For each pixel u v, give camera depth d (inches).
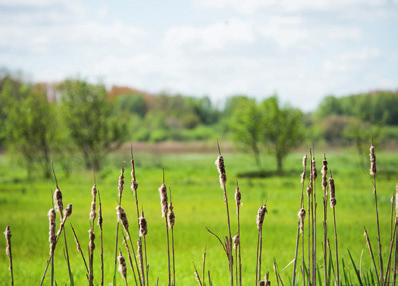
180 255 497.0
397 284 143.6
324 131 4170.8
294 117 2091.5
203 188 1314.0
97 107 1951.3
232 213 852.0
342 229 634.2
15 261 483.8
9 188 1347.2
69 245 554.3
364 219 749.3
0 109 1975.9
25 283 378.6
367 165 2191.2
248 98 2182.6
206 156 3700.8
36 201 1039.0
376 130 2215.8
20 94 2135.8
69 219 741.9
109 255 486.3
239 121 2192.4
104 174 1603.1
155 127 5866.1
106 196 1060.5
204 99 6806.1
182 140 5595.5
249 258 476.4
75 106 1924.2
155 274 390.6
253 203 992.2
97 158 1961.1
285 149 2084.2
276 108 2078.0
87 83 1948.8
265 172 1964.8
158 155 3592.5
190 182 1501.0
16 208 925.8
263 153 2225.6
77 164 1971.0
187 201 1039.6
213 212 868.0
